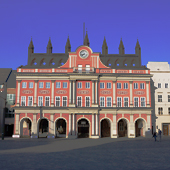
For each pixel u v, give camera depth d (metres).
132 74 60.69
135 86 60.84
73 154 24.17
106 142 43.53
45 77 59.69
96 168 16.09
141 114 59.44
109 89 60.25
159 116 68.31
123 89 60.62
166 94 69.38
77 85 59.84
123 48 79.81
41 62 74.06
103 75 60.12
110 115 59.09
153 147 32.94
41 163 18.11
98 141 46.41
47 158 20.92
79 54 61.47
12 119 66.50
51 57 74.06
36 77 59.66
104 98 59.84
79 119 58.16
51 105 58.66
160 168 16.11
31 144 38.19
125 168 16.09
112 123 58.66
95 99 59.16
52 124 57.81
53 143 40.84
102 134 65.12
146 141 45.94
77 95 59.41
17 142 42.75
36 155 23.06
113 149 29.97
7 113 66.75
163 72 70.25
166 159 20.56
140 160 19.92
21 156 22.20
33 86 59.53
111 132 58.38
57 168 16.03
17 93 59.06
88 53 61.66
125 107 59.31
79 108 57.69
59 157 21.66
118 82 60.81
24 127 63.75
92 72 59.91
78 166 16.86
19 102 58.72
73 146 34.62
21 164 17.61
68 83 59.78
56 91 59.41
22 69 60.19
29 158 20.84
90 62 61.34
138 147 32.97
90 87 59.91
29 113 58.09
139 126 63.78
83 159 20.47
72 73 58.84
